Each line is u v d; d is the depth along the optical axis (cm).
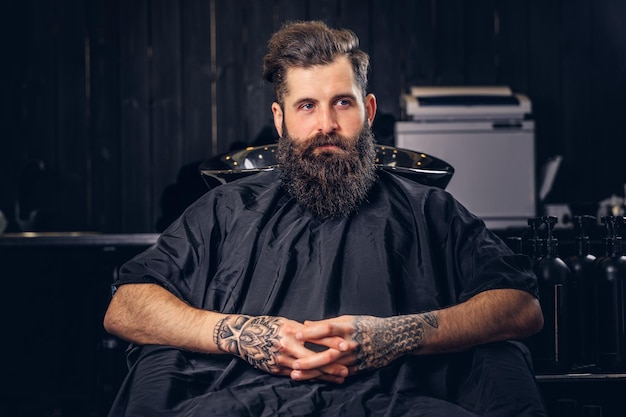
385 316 160
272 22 412
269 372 154
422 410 141
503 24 412
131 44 412
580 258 207
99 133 411
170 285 166
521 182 352
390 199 175
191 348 158
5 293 324
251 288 166
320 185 170
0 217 363
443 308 159
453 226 173
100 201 411
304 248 168
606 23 411
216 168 215
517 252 205
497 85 411
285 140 176
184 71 413
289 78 173
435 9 412
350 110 172
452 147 352
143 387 148
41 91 410
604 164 409
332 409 143
